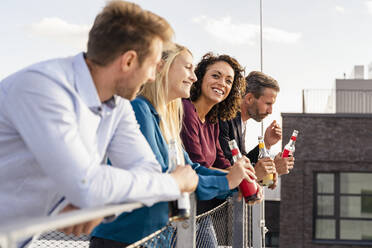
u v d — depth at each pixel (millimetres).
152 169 1372
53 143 1026
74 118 1080
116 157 1375
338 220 12914
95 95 1159
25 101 1037
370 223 12805
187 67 1845
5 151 1109
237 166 1726
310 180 12867
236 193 2609
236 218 2682
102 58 1154
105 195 1051
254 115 3285
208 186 1603
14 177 1126
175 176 1241
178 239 1537
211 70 2416
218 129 2627
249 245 3436
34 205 1158
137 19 1152
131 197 1094
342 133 12805
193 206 1539
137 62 1173
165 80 1769
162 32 1183
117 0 1161
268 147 3244
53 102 1043
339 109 14102
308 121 12867
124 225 1556
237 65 2539
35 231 647
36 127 1030
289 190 12930
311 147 12875
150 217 1551
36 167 1132
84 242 2197
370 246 12688
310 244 12844
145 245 1445
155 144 1620
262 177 2525
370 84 16484
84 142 1136
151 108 1688
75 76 1146
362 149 12734
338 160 12797
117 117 1331
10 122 1084
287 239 12906
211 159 2443
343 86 16453
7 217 1135
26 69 1080
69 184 1032
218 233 2406
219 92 2426
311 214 12844
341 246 12781
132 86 1201
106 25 1145
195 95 2438
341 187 12938
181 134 2209
